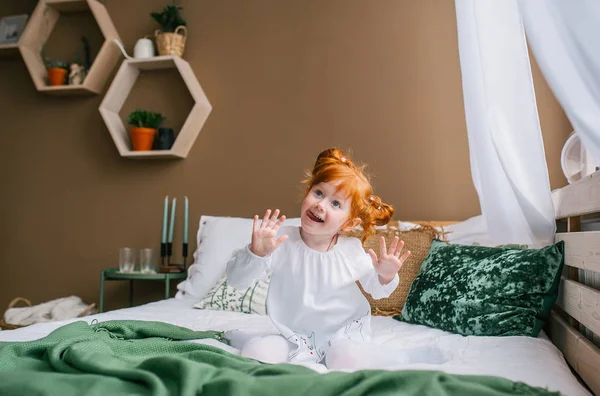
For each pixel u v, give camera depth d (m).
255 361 1.31
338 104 3.07
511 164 1.85
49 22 3.51
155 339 1.47
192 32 3.33
